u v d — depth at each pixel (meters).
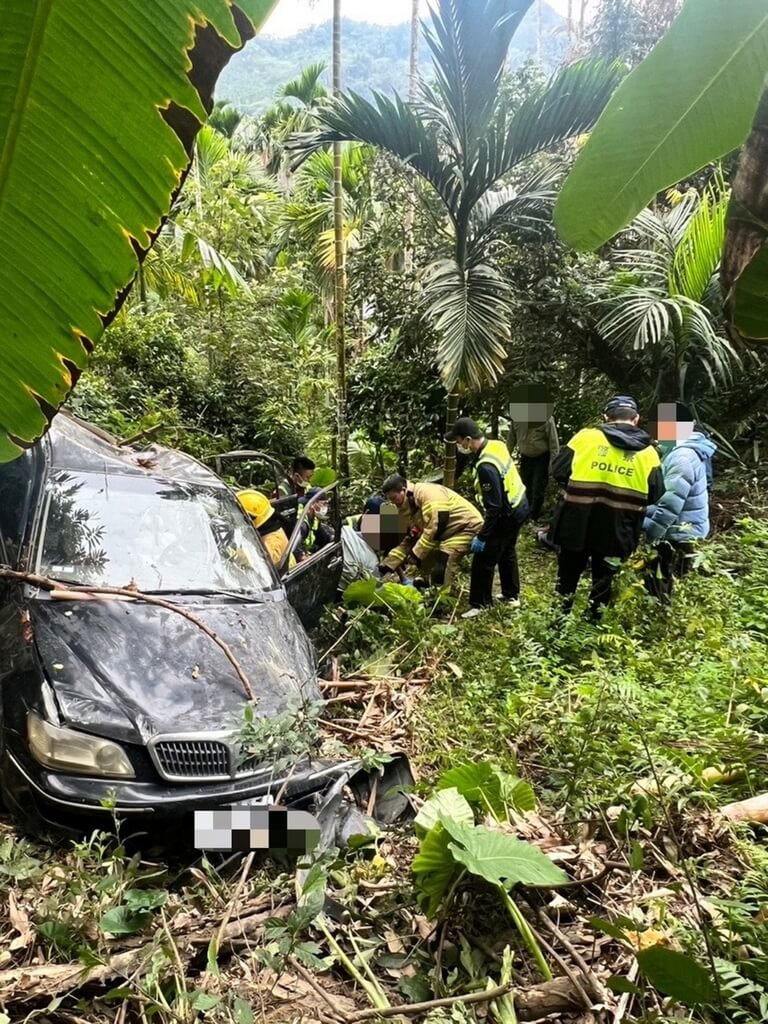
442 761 3.63
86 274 1.29
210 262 8.39
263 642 3.54
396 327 9.49
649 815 2.90
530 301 8.67
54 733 2.74
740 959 2.24
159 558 3.80
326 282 12.72
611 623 5.27
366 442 10.80
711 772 3.39
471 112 6.26
